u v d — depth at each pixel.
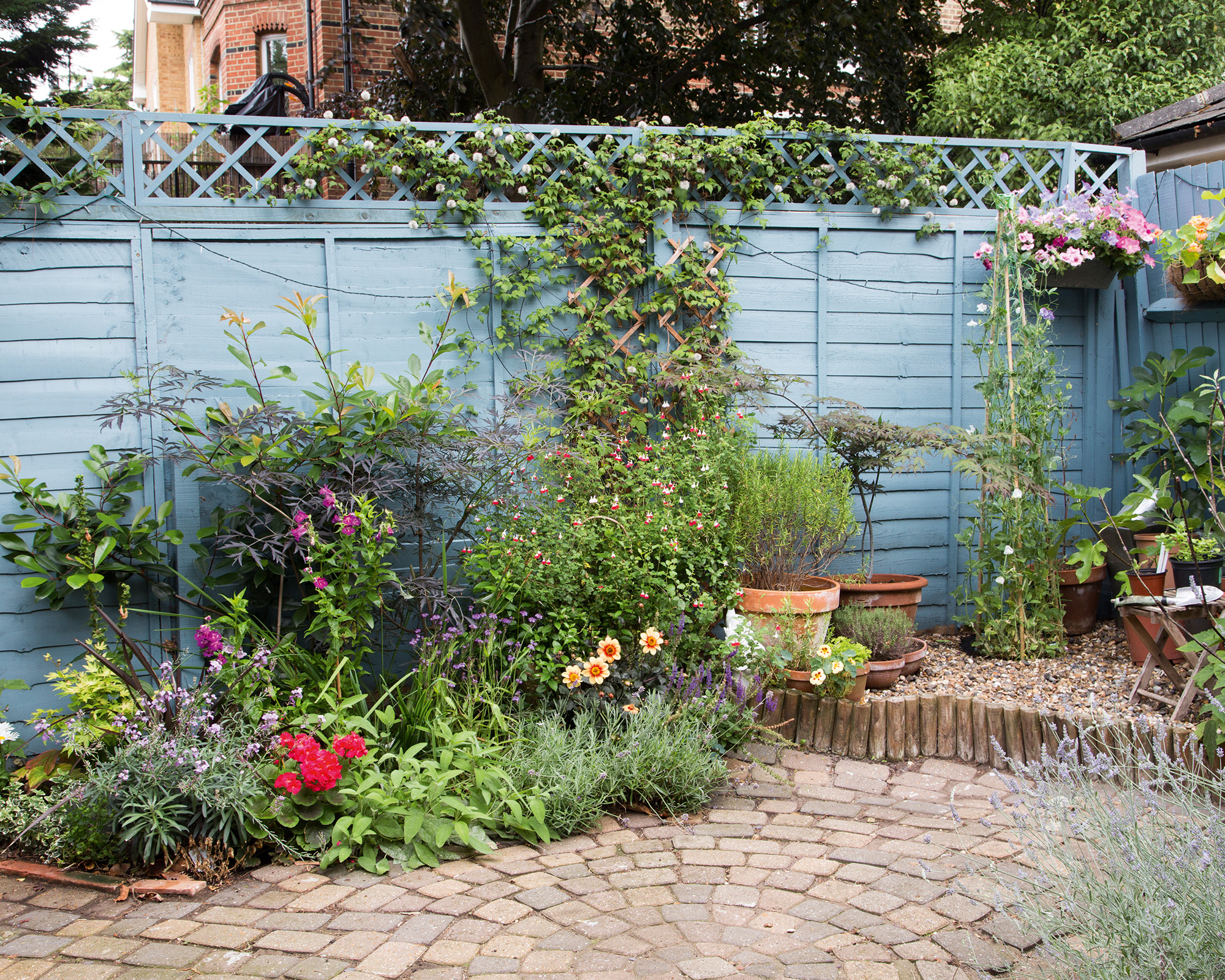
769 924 2.61
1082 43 8.70
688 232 5.04
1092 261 5.31
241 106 6.52
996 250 5.13
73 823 3.14
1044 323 5.29
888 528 5.40
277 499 4.22
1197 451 5.00
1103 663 4.58
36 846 3.33
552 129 4.78
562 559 4.05
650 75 8.98
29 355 4.15
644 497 4.42
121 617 4.13
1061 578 5.05
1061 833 2.40
